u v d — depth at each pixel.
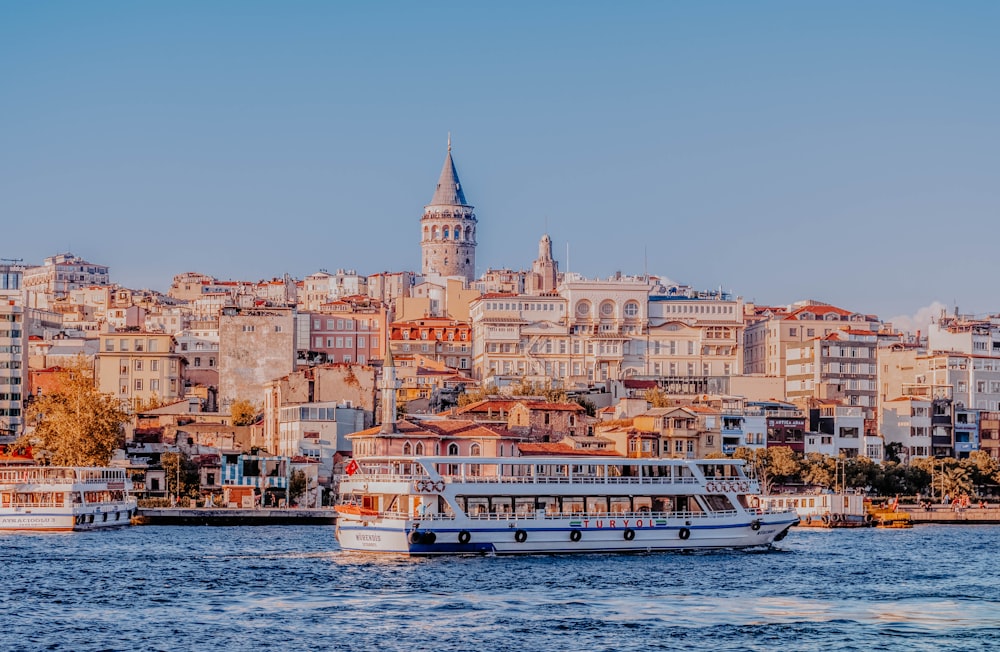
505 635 113.56
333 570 150.50
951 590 140.50
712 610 126.12
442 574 147.25
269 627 116.00
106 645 108.81
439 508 165.38
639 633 115.00
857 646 111.62
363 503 171.12
